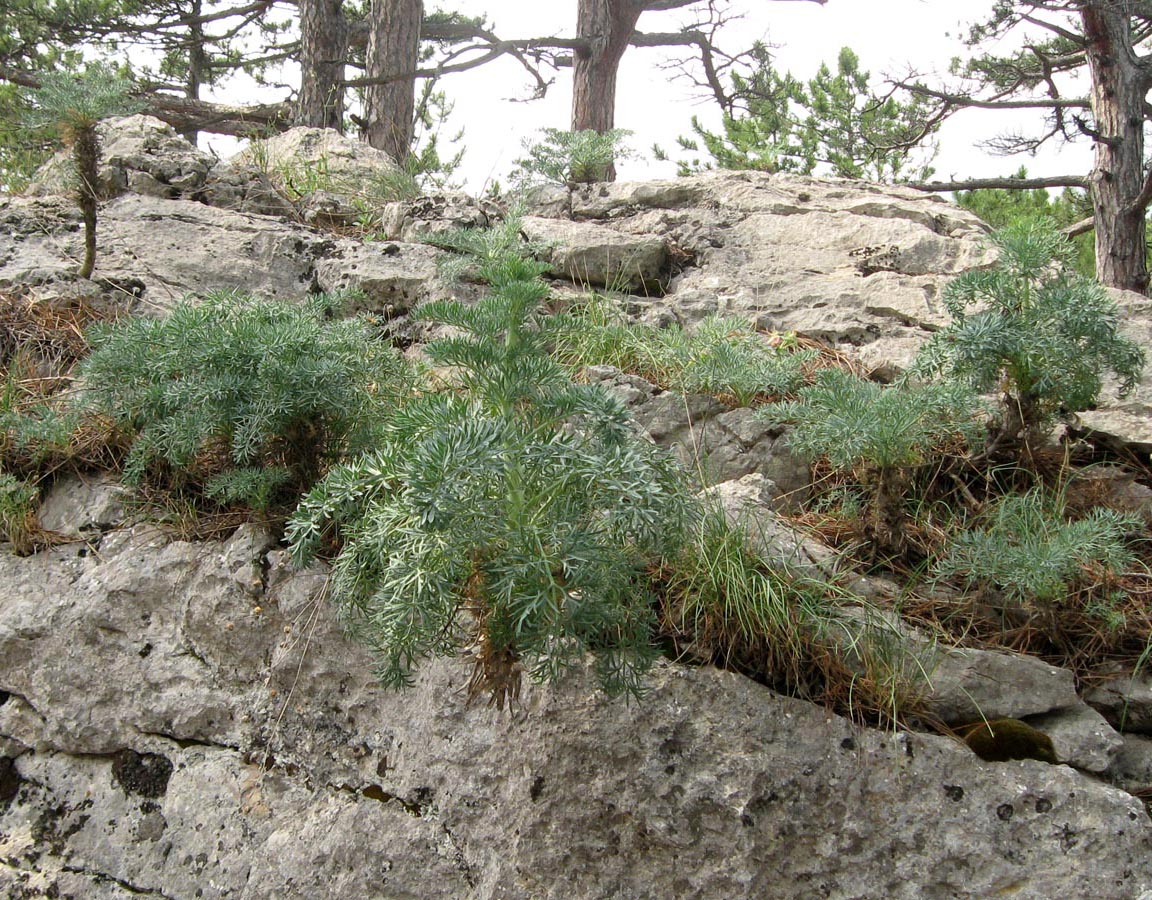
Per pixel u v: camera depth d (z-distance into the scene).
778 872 3.04
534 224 5.50
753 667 3.23
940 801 3.04
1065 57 11.72
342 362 3.67
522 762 3.17
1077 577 3.52
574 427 3.23
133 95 12.19
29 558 3.88
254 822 3.37
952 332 3.69
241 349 3.53
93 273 4.93
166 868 3.38
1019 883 2.95
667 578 3.32
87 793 3.57
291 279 5.25
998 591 3.51
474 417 2.65
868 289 5.02
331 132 7.44
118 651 3.66
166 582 3.69
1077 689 3.36
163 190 5.74
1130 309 4.75
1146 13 10.35
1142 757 3.25
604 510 2.76
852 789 3.06
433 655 3.32
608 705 3.15
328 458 3.78
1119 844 2.96
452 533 2.50
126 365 3.73
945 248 5.21
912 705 3.21
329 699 3.46
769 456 4.16
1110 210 10.69
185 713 3.55
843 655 3.24
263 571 3.60
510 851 3.13
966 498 3.91
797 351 4.64
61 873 3.45
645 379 4.49
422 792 3.28
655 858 3.09
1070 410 3.91
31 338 4.58
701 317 5.03
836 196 5.76
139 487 3.99
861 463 3.97
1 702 3.72
